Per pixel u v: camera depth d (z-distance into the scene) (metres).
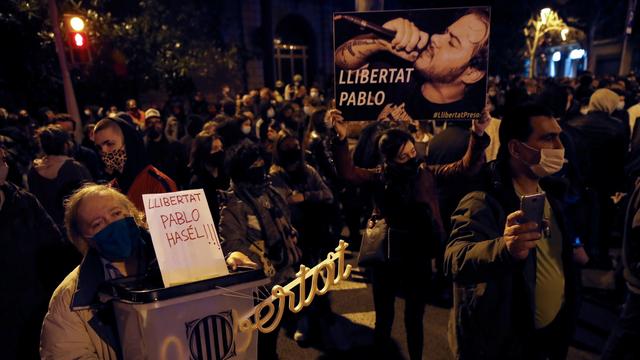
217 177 3.62
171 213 1.25
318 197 3.37
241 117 6.16
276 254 2.51
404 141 2.57
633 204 2.06
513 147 1.73
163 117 12.24
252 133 6.21
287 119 7.55
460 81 2.38
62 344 1.30
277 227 2.50
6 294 2.16
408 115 2.47
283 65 20.55
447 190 3.44
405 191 2.59
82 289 1.32
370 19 2.42
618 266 3.64
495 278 1.54
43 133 3.31
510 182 1.75
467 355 1.73
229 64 16.11
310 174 3.42
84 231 1.38
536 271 1.70
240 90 17.58
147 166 2.98
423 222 2.61
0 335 2.16
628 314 2.06
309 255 3.41
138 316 1.10
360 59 2.46
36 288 2.25
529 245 1.33
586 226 4.13
